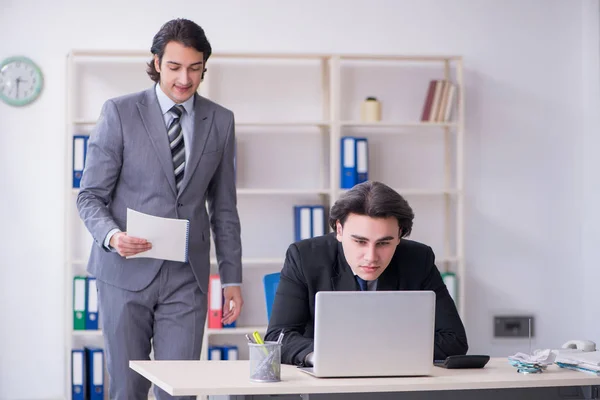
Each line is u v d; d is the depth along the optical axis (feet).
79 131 19.60
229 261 12.71
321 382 8.33
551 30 21.03
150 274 11.80
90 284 18.79
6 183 19.40
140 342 12.05
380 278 10.31
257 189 19.62
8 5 19.33
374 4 20.42
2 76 19.30
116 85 19.67
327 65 20.20
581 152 21.15
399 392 8.68
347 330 8.58
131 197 11.96
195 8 19.84
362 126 20.27
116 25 19.63
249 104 20.11
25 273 19.44
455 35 20.70
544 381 8.61
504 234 20.95
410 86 20.59
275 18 20.08
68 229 18.81
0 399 19.34
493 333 20.88
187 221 11.53
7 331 19.40
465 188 20.79
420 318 8.74
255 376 8.32
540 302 21.08
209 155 12.25
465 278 20.76
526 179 21.02
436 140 20.72
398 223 9.41
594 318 20.81
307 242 10.47
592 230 20.86
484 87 20.80
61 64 19.49
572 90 21.12
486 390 8.95
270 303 11.59
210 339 19.81
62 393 19.54
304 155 20.29
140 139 11.91
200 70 12.01
